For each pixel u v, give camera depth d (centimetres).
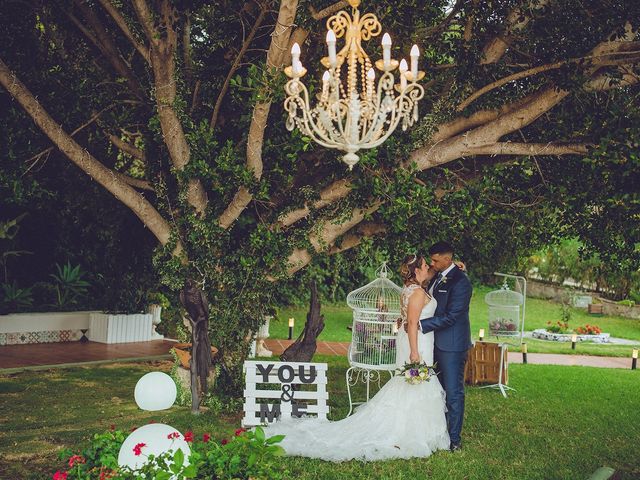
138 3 783
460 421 752
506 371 1139
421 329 729
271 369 795
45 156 1077
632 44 768
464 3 883
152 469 430
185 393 930
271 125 912
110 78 1009
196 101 971
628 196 770
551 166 915
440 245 755
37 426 791
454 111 863
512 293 1220
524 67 857
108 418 835
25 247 1559
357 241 1011
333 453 688
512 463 702
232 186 882
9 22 940
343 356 1445
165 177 938
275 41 709
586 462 716
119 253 1329
